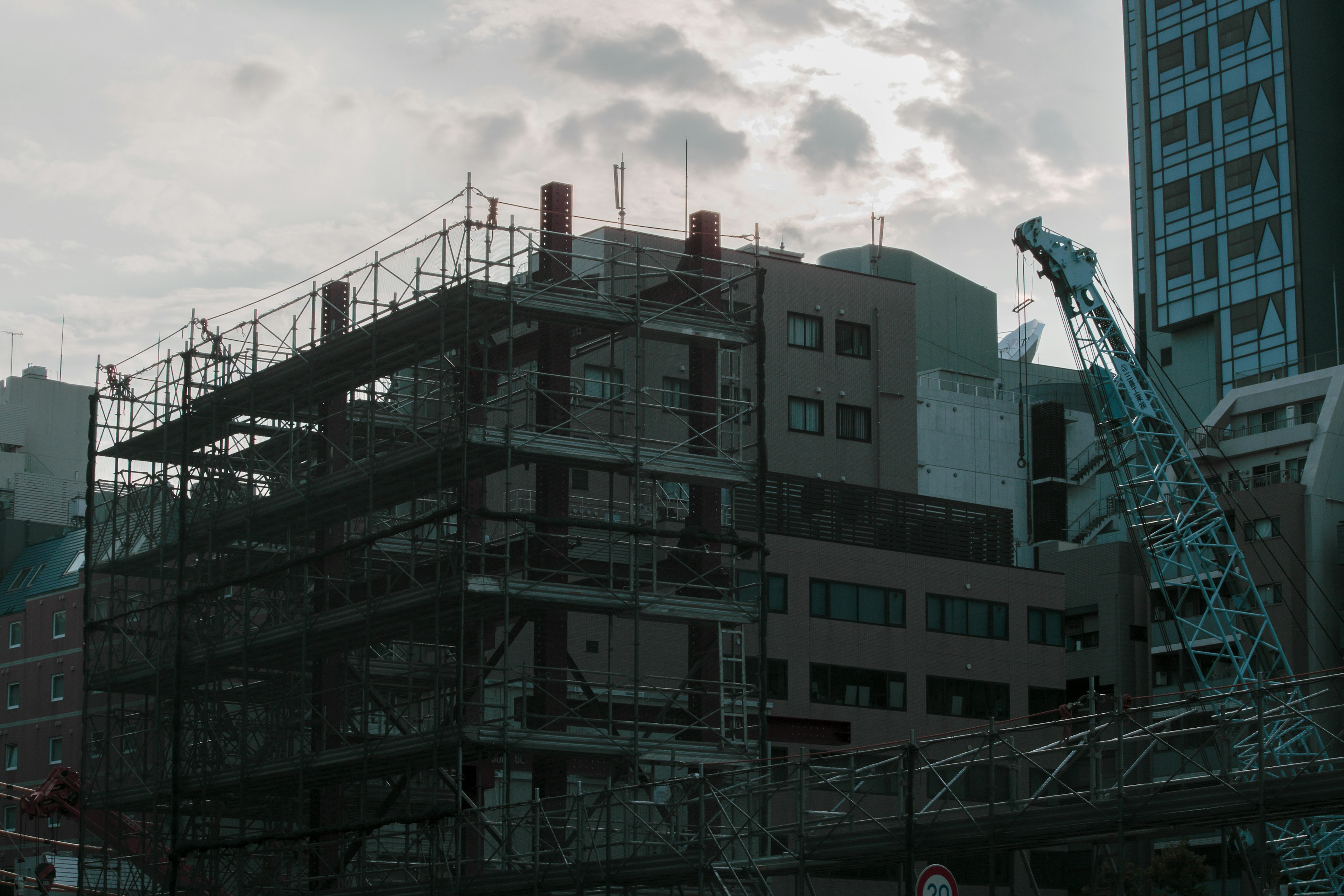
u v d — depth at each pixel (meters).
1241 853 53.16
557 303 57.62
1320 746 54.09
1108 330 83.06
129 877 71.75
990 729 40.28
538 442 56.03
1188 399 124.25
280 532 66.31
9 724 94.19
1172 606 81.12
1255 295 120.00
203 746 64.62
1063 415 128.50
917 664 80.06
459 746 52.19
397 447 61.41
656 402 84.69
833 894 70.75
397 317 58.22
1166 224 127.25
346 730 59.66
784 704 75.81
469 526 61.97
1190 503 84.69
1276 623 99.00
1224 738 37.53
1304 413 106.56
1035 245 83.75
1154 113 129.75
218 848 59.91
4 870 73.00
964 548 85.12
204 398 66.62
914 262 136.88
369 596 57.19
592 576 56.59
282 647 61.72
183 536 65.31
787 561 77.75
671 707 61.38
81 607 91.56
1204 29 127.06
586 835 56.25
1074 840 39.44
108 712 69.56
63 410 114.38
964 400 129.25
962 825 40.31
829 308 94.25
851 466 92.81
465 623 57.91
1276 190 119.94
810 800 66.75
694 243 63.28
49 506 106.88
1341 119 121.12
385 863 60.56
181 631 64.25
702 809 44.72
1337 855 70.12
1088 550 106.31
